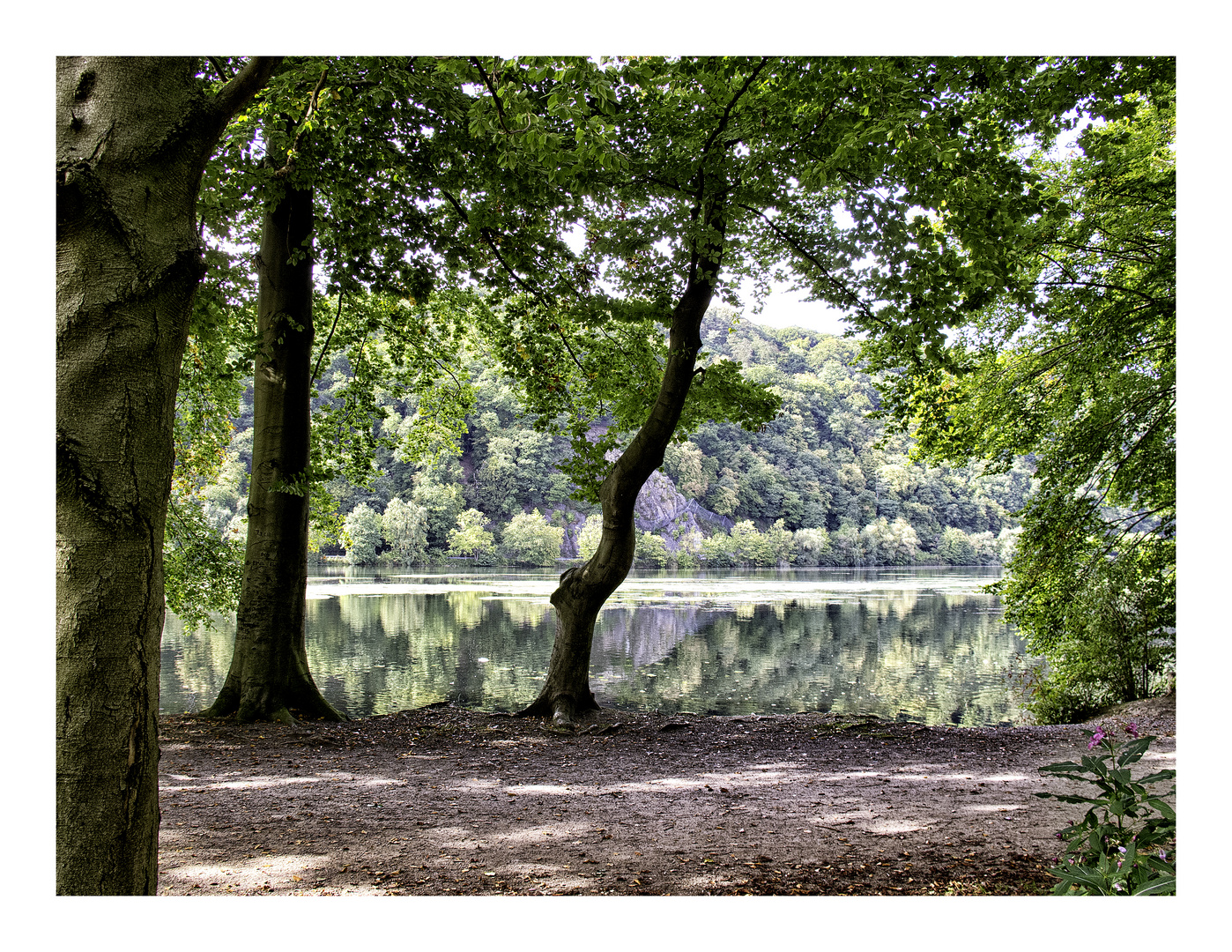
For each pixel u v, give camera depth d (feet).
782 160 22.21
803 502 356.18
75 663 6.59
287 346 27.63
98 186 6.99
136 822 6.70
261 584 27.20
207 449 39.99
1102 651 34.76
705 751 24.12
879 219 22.38
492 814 15.85
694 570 285.02
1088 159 29.66
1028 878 11.88
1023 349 35.73
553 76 12.87
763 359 445.78
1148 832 9.03
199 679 50.26
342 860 12.71
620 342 35.99
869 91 17.44
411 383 41.39
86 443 6.73
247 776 19.19
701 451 356.59
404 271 26.58
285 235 27.86
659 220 24.39
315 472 28.04
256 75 8.14
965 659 66.08
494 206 25.86
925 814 15.92
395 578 190.80
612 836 14.28
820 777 20.20
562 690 29.89
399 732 26.20
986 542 347.56
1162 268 28.91
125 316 6.96
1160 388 31.73
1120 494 34.96
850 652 70.13
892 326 24.89
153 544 7.03
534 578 196.34
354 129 22.52
